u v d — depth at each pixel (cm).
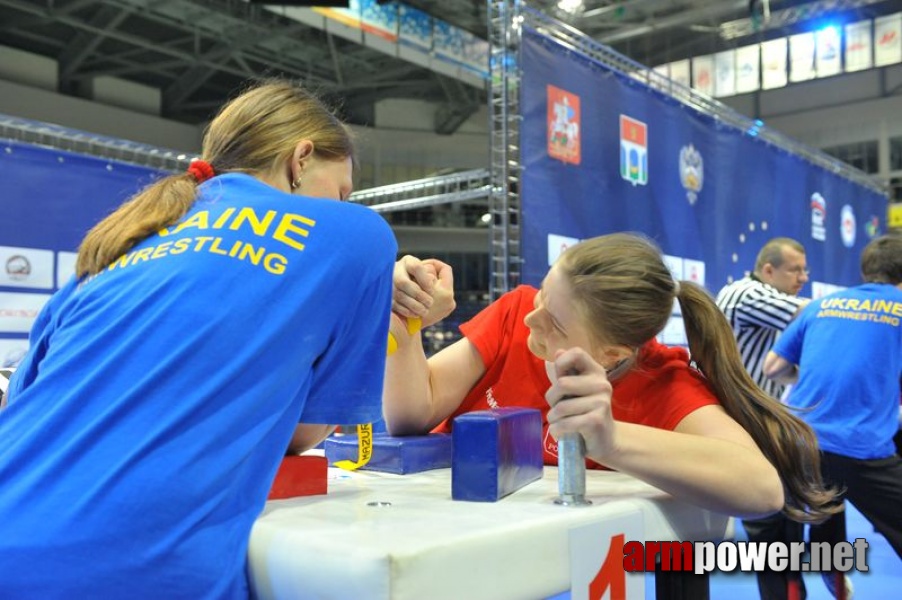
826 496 93
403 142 1304
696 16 934
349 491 77
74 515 55
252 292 66
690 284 94
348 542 51
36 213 266
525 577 56
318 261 70
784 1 937
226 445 60
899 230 568
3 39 991
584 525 62
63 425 60
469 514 62
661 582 80
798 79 1057
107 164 287
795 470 90
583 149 271
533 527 58
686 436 76
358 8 601
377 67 1058
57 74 1027
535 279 247
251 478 62
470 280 1468
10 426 63
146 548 54
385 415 105
